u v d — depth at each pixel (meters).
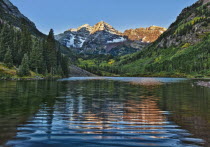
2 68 114.81
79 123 16.27
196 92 44.53
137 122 16.81
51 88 52.44
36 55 138.88
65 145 11.23
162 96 36.56
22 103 26.19
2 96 33.34
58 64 184.75
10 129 14.21
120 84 78.50
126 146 11.21
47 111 21.06
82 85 68.44
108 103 27.52
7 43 134.38
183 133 13.70
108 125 15.77
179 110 22.45
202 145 11.41
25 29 151.00
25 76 118.25
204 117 18.75
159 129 14.70
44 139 12.19
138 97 34.94
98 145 11.32
